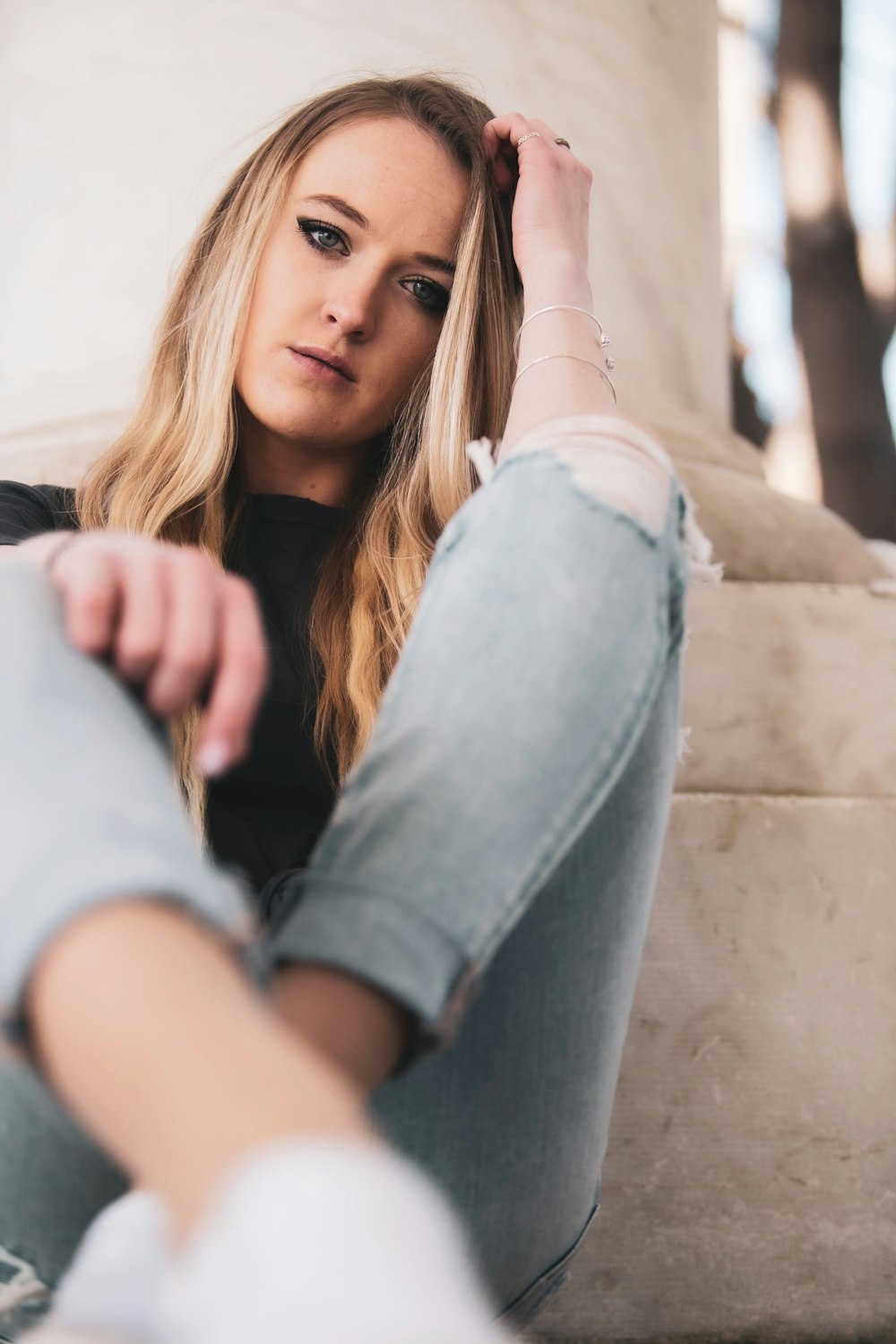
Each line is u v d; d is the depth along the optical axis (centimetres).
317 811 85
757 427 518
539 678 45
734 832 123
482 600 48
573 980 59
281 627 92
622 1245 109
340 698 87
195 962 28
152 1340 25
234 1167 25
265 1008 30
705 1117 114
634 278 219
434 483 98
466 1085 58
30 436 166
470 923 41
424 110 102
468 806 42
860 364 508
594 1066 61
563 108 219
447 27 212
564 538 49
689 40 247
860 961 121
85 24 212
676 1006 117
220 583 42
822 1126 115
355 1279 22
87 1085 28
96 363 192
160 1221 28
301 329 96
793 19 521
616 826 58
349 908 40
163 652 40
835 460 505
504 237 104
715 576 59
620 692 47
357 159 98
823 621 134
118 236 199
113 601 41
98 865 29
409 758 44
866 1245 112
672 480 57
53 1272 53
